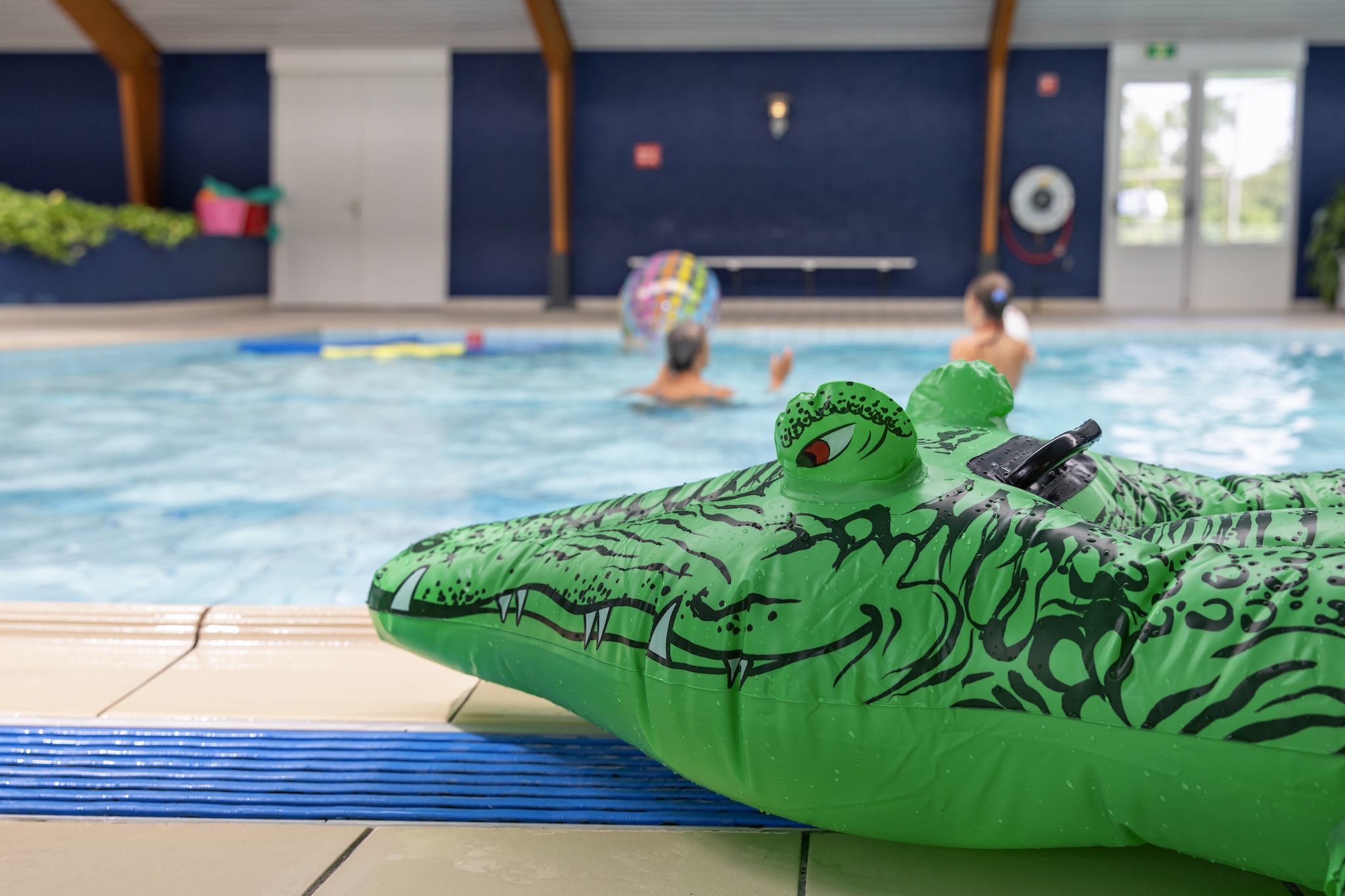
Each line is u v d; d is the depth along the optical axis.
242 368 7.38
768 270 12.28
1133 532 1.30
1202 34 11.23
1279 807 1.01
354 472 4.13
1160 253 11.73
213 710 1.69
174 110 12.66
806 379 6.87
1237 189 11.55
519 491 3.81
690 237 12.28
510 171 12.48
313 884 1.21
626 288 8.13
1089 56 11.52
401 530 3.25
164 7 11.66
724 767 1.28
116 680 1.82
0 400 5.82
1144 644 1.07
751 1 11.12
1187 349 8.23
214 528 3.26
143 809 1.38
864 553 1.22
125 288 9.98
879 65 11.83
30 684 1.79
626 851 1.28
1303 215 11.52
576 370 7.39
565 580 1.42
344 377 6.95
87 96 12.66
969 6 11.07
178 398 6.01
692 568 1.29
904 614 1.17
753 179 12.12
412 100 12.45
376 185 12.63
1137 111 11.56
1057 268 11.84
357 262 12.79
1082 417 5.17
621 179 12.26
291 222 12.78
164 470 4.16
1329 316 10.57
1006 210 11.82
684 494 1.52
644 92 12.08
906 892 1.18
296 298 12.92
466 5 11.52
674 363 5.70
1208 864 1.22
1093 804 1.12
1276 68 11.24
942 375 1.67
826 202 12.08
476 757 1.52
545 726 1.62
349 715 1.67
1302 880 1.07
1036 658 1.10
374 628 1.91
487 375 7.10
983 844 1.23
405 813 1.36
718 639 1.24
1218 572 1.09
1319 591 1.03
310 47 12.42
